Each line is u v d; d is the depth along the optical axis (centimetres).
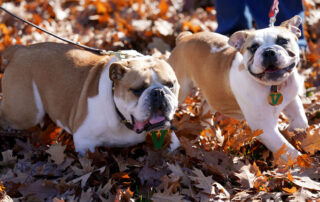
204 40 403
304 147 355
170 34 602
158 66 319
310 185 308
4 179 341
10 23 638
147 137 371
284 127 393
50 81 377
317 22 630
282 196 310
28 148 390
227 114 397
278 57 308
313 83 498
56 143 361
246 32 347
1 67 530
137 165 345
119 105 321
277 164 334
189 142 350
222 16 509
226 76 367
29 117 399
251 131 356
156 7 729
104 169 333
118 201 297
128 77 309
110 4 721
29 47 405
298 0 465
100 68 356
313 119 417
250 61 329
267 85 338
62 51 387
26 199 318
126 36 609
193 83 428
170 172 337
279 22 478
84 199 308
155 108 297
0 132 414
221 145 365
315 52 554
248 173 324
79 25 655
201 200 305
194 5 754
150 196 316
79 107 350
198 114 425
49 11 686
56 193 325
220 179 333
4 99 401
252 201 296
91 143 355
